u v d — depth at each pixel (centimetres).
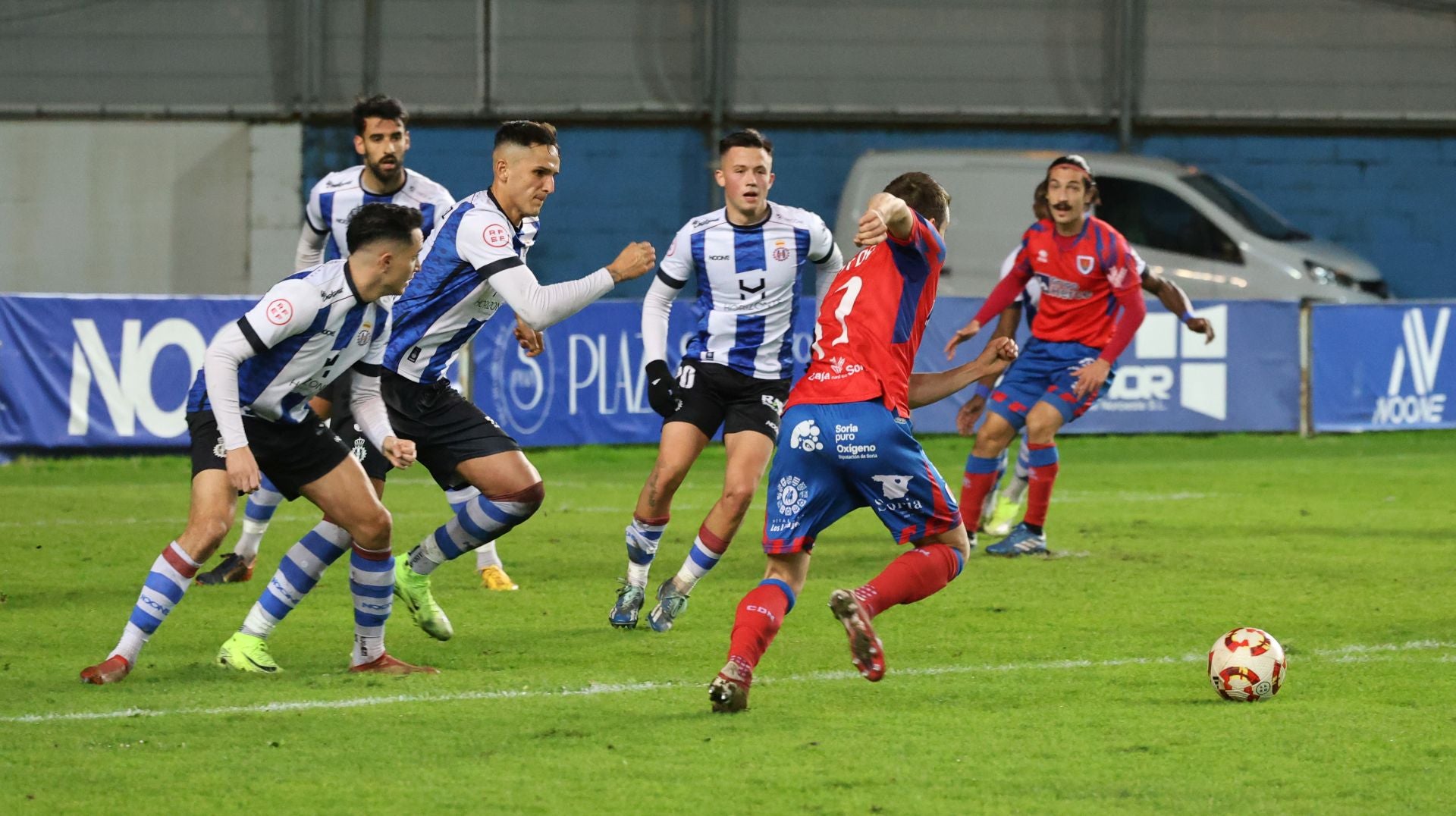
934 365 4422
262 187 6241
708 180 6369
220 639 1931
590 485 3728
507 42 6297
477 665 1781
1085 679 1698
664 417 2020
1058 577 2420
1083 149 6406
